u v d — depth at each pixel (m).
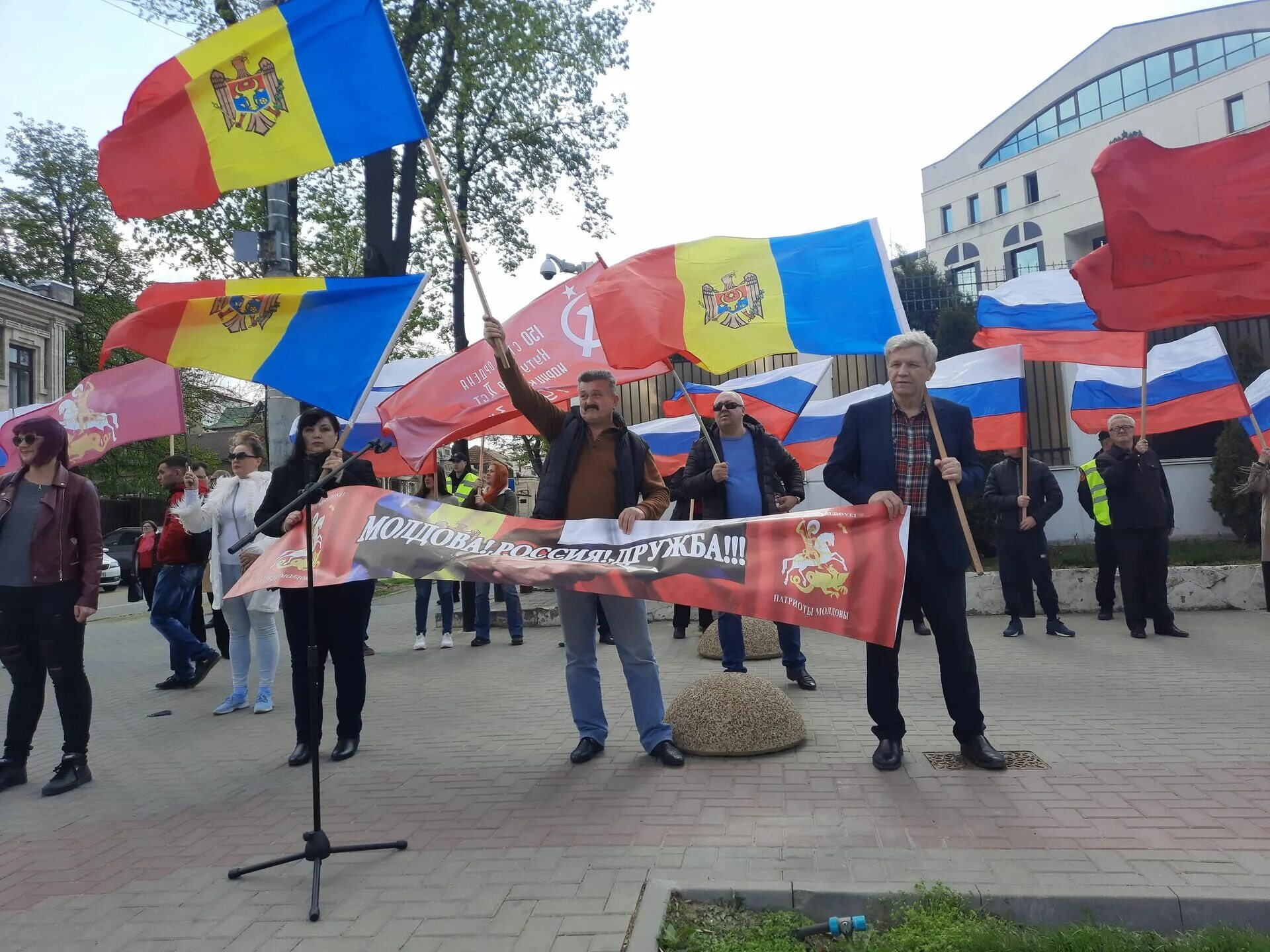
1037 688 6.37
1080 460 13.98
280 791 4.71
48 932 3.14
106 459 35.84
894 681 4.54
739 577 4.35
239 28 4.79
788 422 9.73
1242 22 44.72
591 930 2.91
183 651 8.09
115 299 39.06
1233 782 4.11
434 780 4.73
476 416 7.49
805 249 5.96
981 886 3.04
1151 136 44.84
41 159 37.84
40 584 5.04
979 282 17.16
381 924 3.04
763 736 4.84
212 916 3.19
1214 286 4.50
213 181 4.78
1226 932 2.74
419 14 17.83
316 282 4.99
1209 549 11.96
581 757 4.91
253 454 7.01
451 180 20.20
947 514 4.44
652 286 5.88
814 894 3.05
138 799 4.75
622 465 4.89
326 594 5.30
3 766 5.11
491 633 11.02
